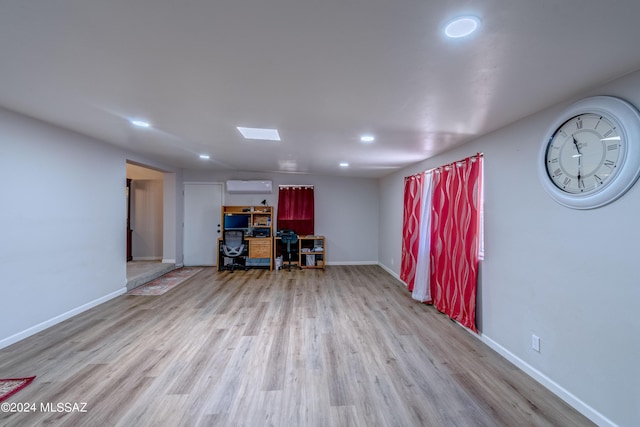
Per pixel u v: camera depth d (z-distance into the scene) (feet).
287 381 7.23
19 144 8.96
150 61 5.17
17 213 8.98
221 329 10.30
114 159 13.33
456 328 10.50
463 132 9.21
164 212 20.13
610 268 5.52
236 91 6.44
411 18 3.78
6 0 3.53
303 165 17.21
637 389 5.11
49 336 9.52
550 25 3.85
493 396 6.69
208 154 14.40
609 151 5.42
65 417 5.88
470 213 9.89
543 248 7.09
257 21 3.92
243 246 19.39
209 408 6.24
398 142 10.69
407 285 15.61
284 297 14.07
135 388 6.87
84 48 4.76
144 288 15.40
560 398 6.59
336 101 6.89
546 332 7.00
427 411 6.19
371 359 8.31
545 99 6.49
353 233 22.27
